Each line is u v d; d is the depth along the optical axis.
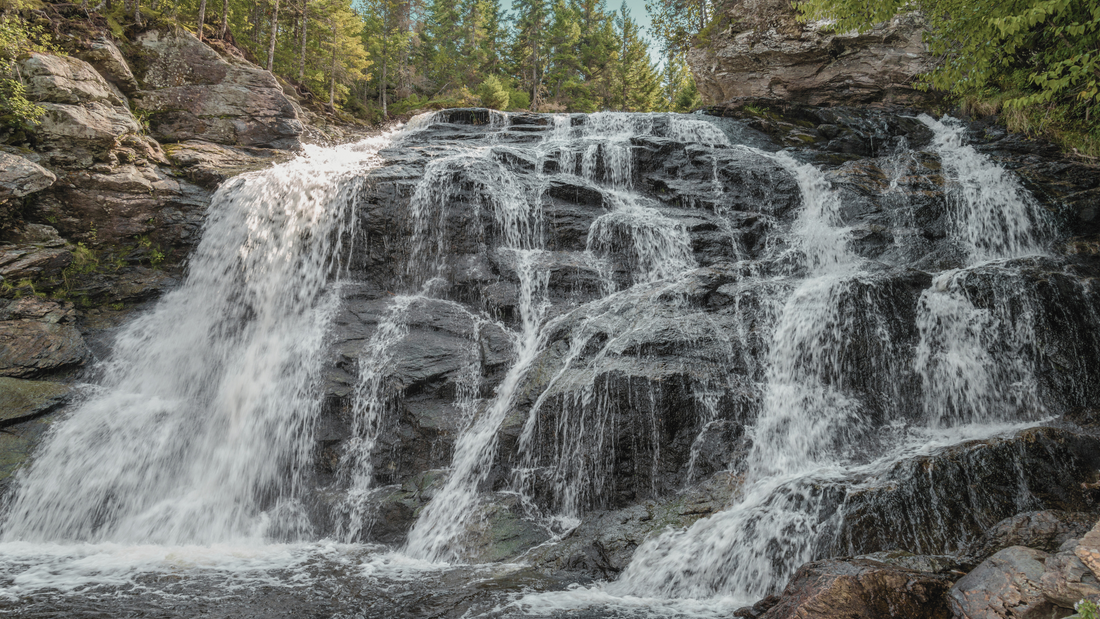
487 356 10.74
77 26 16.78
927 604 4.89
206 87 18.50
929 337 9.56
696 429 8.57
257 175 14.67
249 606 6.38
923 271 10.39
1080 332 9.18
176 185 15.29
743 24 22.08
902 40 19.64
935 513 6.46
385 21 49.00
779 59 21.53
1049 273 9.73
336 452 9.87
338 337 11.28
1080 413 8.47
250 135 18.67
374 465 9.63
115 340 12.66
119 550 8.47
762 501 7.18
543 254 13.09
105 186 14.27
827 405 9.01
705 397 8.73
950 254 12.47
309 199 13.49
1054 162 14.47
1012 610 4.47
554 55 58.16
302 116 23.02
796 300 10.11
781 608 5.26
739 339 9.61
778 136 18.03
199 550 8.44
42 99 14.10
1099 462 7.01
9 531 9.04
